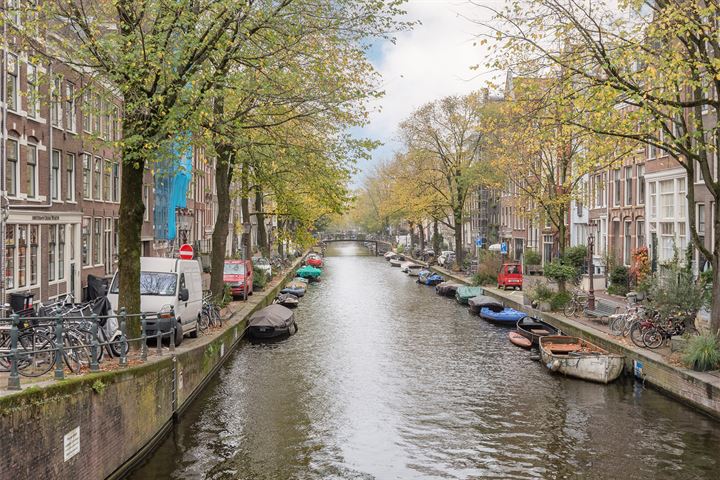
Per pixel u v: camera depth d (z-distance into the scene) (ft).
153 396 40.22
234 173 86.02
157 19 43.47
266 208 150.82
